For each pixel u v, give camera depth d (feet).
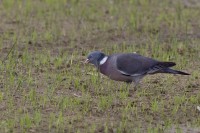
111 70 47.44
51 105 44.80
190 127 42.32
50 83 49.57
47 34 62.28
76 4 73.87
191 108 45.47
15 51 57.31
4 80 49.73
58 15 69.46
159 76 52.42
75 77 51.37
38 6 72.49
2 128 40.55
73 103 44.88
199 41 62.69
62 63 54.75
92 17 69.26
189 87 49.98
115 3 75.20
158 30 65.72
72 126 41.24
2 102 45.09
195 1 77.41
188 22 69.00
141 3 75.41
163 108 45.06
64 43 60.85
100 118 42.88
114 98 46.57
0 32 63.21
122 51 58.59
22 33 63.10
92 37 63.00
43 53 57.41
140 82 50.62
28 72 51.98
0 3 73.51
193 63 56.13
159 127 41.83
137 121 42.70
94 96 47.09
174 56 57.41
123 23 67.46
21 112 43.37
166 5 75.41
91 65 54.49
